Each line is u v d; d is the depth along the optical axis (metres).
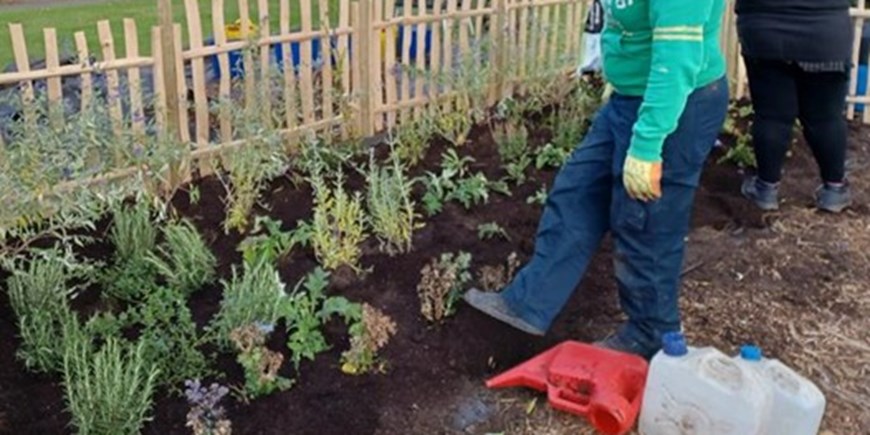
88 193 3.88
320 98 5.26
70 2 13.55
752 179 4.93
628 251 3.17
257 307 3.37
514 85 6.06
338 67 5.18
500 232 4.27
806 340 3.61
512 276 3.86
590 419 3.03
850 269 4.16
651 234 3.11
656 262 3.16
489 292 3.62
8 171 3.74
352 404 3.14
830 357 3.50
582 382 3.08
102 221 4.14
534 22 6.04
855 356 3.51
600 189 3.27
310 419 3.06
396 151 4.91
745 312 3.79
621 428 2.95
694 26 2.74
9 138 4.22
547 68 6.05
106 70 4.22
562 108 5.73
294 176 4.69
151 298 3.52
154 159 4.26
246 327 3.18
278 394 3.15
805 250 4.34
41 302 3.34
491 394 3.25
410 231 4.14
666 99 2.79
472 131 5.57
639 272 3.18
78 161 3.92
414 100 5.55
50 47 4.01
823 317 3.77
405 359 3.37
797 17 4.29
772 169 4.68
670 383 2.84
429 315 3.55
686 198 3.10
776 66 4.45
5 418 2.97
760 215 4.68
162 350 3.20
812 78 4.43
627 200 3.09
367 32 5.20
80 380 2.90
